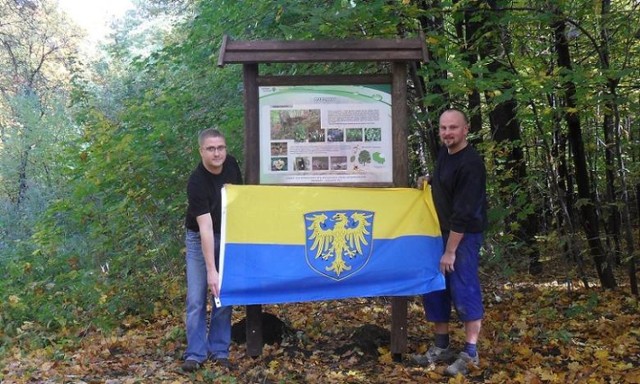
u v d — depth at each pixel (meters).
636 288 7.84
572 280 9.30
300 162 5.16
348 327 6.39
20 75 24.56
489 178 8.05
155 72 10.16
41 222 8.81
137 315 7.64
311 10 6.82
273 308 7.81
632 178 8.95
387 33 7.29
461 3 7.19
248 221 5.01
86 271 7.71
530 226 9.45
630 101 7.34
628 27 7.68
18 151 15.98
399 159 5.17
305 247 5.05
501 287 8.62
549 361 5.32
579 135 8.32
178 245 8.42
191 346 5.13
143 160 7.75
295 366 5.21
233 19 8.51
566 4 7.57
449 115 4.87
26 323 6.93
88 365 5.38
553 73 7.26
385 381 4.89
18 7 24.64
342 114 5.17
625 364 5.16
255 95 5.13
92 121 10.02
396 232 5.12
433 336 6.12
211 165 5.04
